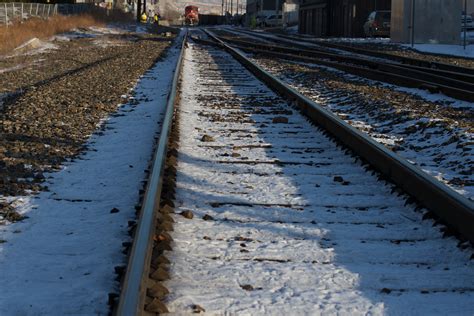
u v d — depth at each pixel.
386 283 4.60
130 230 5.49
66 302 4.21
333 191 6.94
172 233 5.46
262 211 6.23
